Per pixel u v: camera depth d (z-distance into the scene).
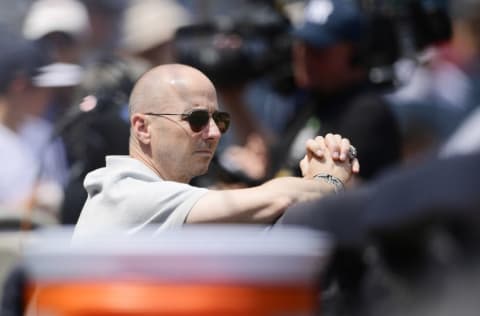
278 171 17.02
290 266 5.30
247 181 15.98
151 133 11.97
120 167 11.75
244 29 18.53
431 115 19.27
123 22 22.23
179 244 5.23
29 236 14.22
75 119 15.81
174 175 12.00
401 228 5.10
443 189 5.06
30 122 20.92
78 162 15.72
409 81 18.28
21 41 21.17
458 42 19.69
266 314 5.26
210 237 5.38
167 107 11.90
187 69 12.17
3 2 22.56
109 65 16.31
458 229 5.00
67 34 22.39
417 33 18.27
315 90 17.42
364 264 5.57
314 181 10.78
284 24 18.56
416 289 5.08
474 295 4.95
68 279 5.28
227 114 12.12
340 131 16.94
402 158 17.23
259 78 18.66
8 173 20.30
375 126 16.89
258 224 10.57
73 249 5.23
